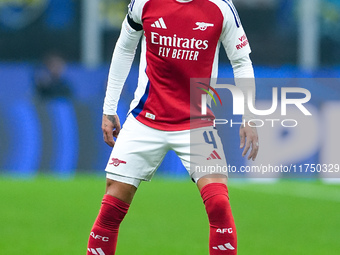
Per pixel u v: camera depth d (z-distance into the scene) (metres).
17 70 43.22
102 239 16.69
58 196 35.44
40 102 43.06
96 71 43.47
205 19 16.14
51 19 61.19
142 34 17.27
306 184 41.19
